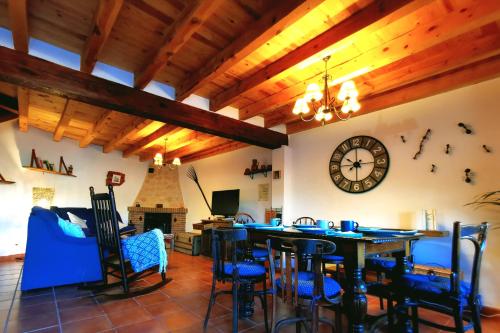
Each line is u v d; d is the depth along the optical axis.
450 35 2.21
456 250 1.69
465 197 3.00
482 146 2.94
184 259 5.09
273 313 1.86
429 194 3.25
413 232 2.15
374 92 3.29
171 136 5.74
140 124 4.56
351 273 1.88
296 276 1.68
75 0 2.22
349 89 2.45
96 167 6.55
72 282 3.24
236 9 2.24
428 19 2.25
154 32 2.54
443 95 3.27
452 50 2.69
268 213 4.93
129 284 3.42
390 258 2.88
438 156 3.23
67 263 3.23
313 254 1.66
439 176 3.20
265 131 4.64
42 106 4.44
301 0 1.93
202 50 2.78
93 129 5.05
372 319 2.34
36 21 2.45
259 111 3.95
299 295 1.75
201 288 3.31
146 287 3.28
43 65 2.68
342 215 4.03
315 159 4.49
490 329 2.36
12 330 2.15
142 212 7.08
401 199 3.47
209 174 6.90
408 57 2.95
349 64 2.86
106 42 2.69
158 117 3.46
